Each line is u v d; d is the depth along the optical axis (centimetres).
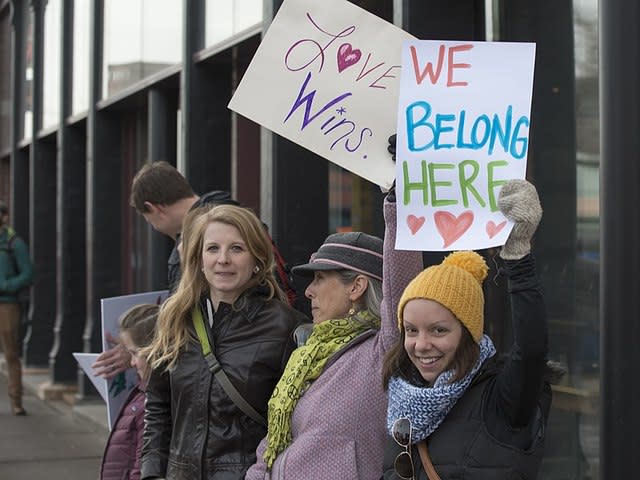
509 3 1459
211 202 1442
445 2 1495
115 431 1221
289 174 1859
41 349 4022
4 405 3362
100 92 3156
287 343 1048
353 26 973
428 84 845
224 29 2217
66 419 3078
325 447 909
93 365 1397
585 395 1328
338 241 1009
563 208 1380
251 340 1047
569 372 1362
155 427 1100
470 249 805
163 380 1102
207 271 1055
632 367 920
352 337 955
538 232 1433
